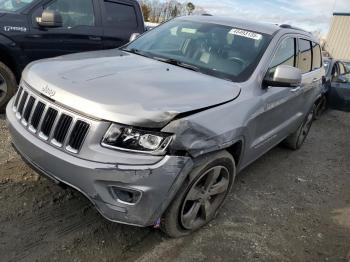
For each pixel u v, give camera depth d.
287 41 4.64
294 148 6.27
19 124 3.17
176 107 2.83
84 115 2.73
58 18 5.79
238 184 4.66
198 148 2.88
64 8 6.13
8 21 5.52
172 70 3.66
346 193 5.04
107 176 2.64
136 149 2.68
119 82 3.05
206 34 4.39
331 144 7.34
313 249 3.57
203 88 3.29
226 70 3.88
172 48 4.33
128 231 3.33
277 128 4.67
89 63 3.51
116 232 3.30
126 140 2.67
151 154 2.69
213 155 3.15
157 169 2.67
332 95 9.58
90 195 2.72
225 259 3.21
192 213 3.28
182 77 3.46
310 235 3.80
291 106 4.92
